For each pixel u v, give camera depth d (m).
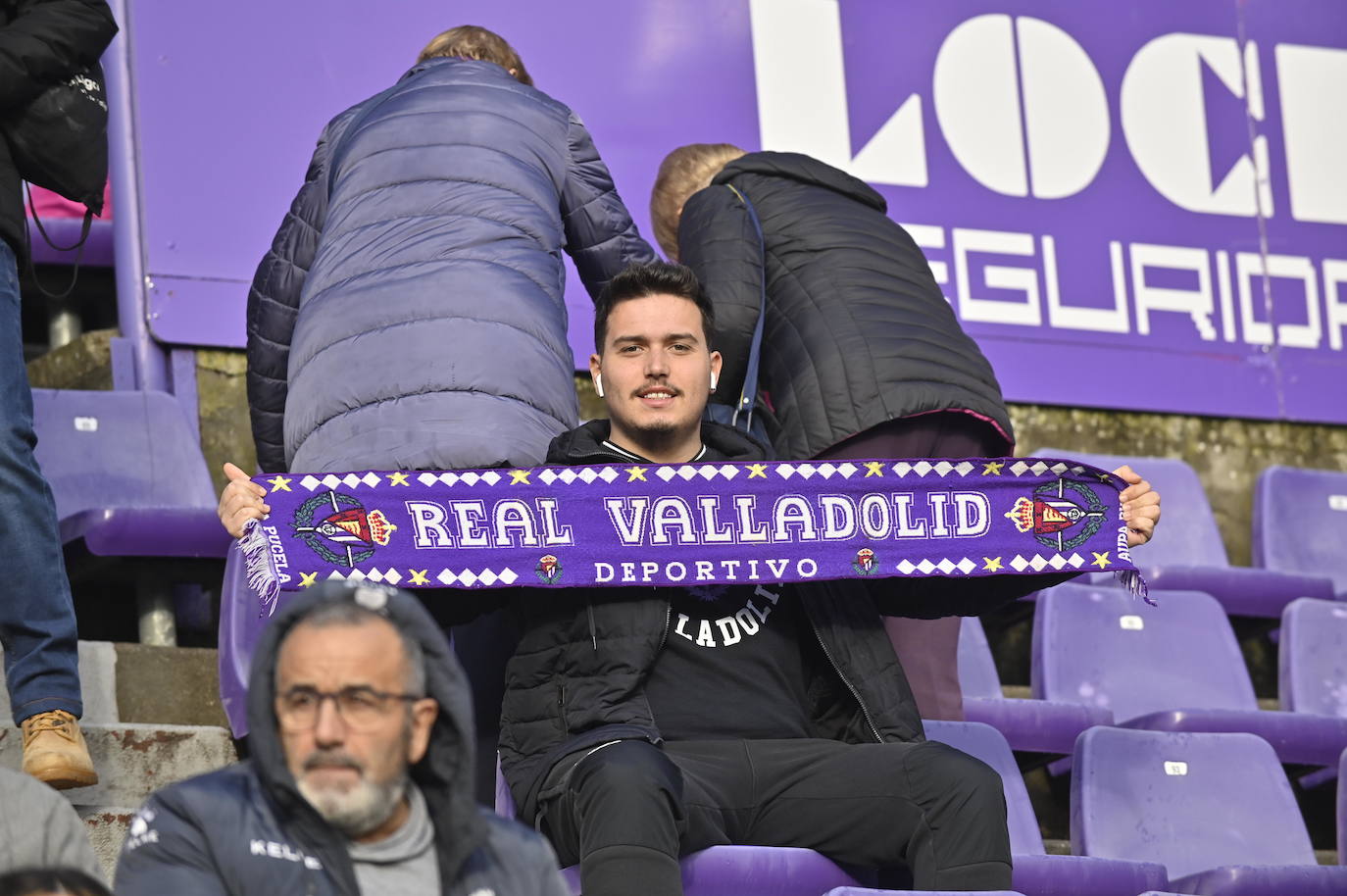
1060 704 18.20
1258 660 22.30
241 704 14.91
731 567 13.59
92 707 15.34
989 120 24.03
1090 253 24.08
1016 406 23.64
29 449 13.36
